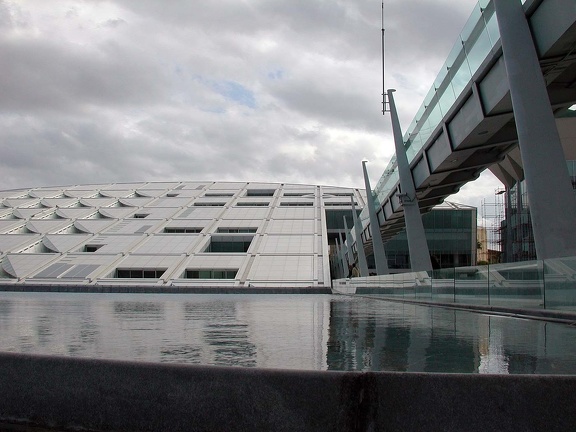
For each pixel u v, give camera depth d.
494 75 15.89
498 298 17.77
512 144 22.39
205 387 3.55
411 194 27.52
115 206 94.06
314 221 84.50
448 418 3.25
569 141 40.34
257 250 70.94
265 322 13.16
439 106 21.31
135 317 14.88
